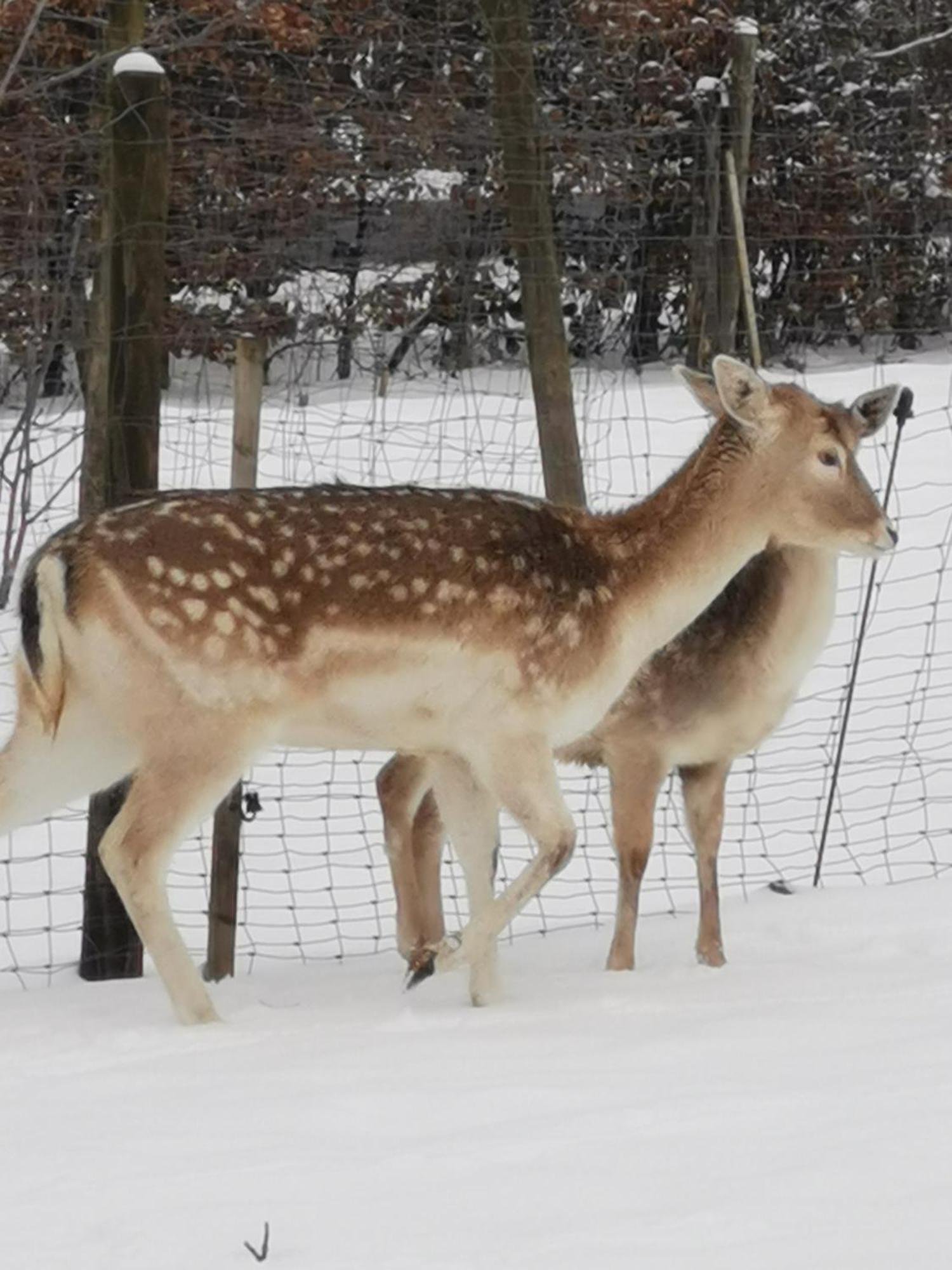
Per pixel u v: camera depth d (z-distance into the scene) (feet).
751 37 56.65
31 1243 22.31
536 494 68.03
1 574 66.85
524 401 83.20
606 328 94.17
